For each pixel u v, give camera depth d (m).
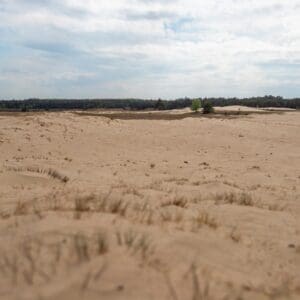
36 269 3.06
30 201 6.68
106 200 6.79
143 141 24.56
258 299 3.13
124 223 4.58
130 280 2.99
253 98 171.00
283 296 3.31
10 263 3.17
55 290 2.73
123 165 16.36
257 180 13.29
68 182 11.18
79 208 5.38
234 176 14.12
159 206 6.88
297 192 10.70
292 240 5.43
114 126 28.88
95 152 20.30
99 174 13.40
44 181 10.95
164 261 3.47
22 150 19.17
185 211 6.55
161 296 2.84
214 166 16.89
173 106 146.00
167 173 14.62
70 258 3.29
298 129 33.16
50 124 27.05
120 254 3.44
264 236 5.48
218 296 3.00
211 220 5.80
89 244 3.62
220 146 24.00
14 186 9.72
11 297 2.61
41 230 4.00
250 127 32.59
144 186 10.65
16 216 4.95
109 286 2.86
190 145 24.03
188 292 2.97
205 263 3.63
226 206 7.55
